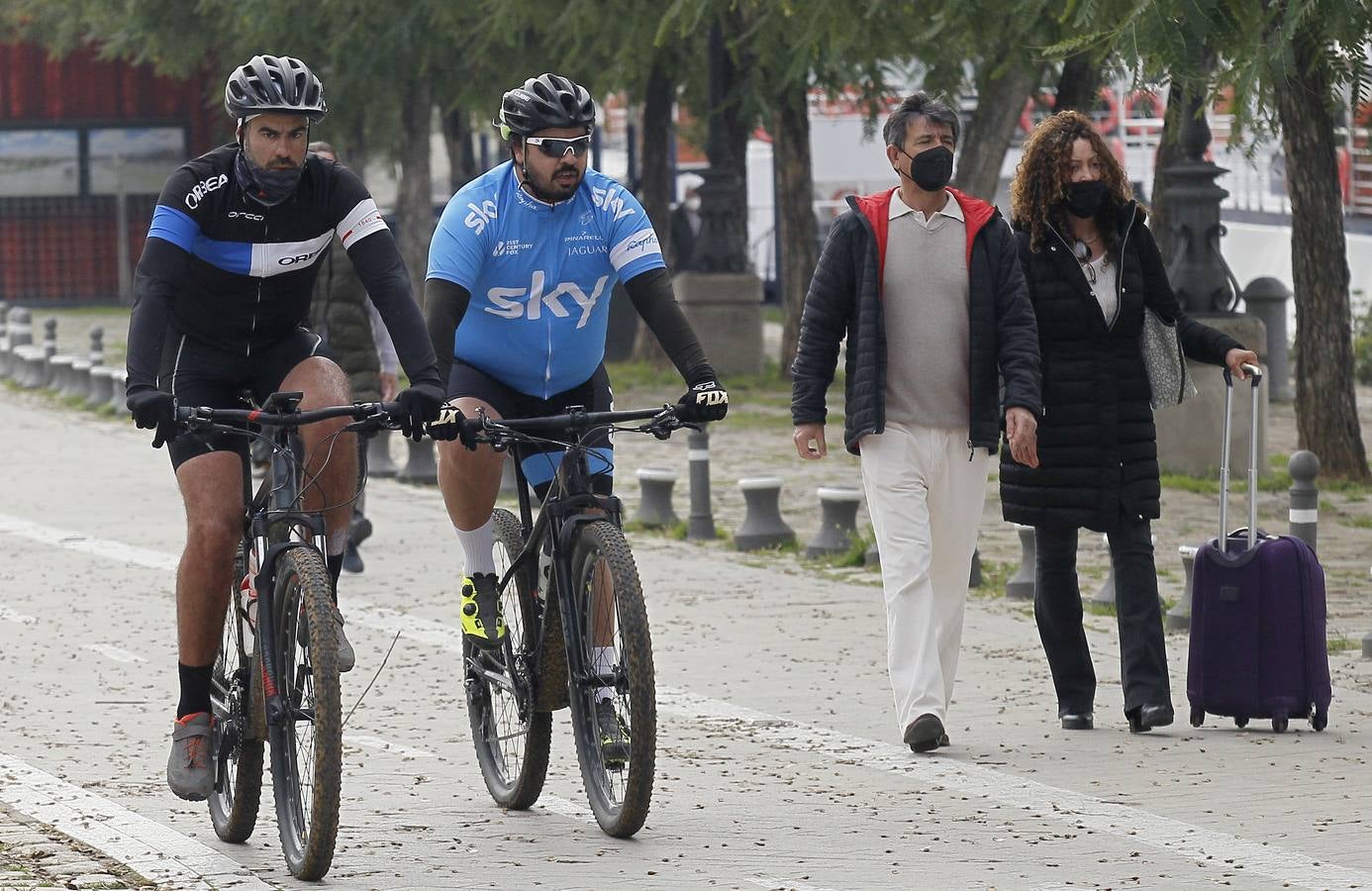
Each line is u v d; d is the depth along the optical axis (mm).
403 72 62281
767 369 67188
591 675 14836
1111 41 25109
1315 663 18656
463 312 15148
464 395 15594
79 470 44344
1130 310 18266
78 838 15039
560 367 15688
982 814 15727
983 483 18141
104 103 105688
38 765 17891
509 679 15867
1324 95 26281
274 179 13820
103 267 106625
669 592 28156
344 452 14469
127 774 17578
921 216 17766
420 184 71438
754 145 96000
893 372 17844
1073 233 18422
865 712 19969
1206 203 41469
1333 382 39844
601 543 14586
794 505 37719
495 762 16547
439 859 14461
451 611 26625
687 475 42469
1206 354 18859
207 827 15727
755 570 30328
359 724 19812
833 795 16453
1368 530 33844
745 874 13938
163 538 34031
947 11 32781
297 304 14609
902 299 17781
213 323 14445
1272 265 69125
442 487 15953
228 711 14781
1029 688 21031
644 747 14438
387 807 16312
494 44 59656
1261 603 18562
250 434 13859
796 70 40531
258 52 65250
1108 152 18219
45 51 104625
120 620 26188
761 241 96688
